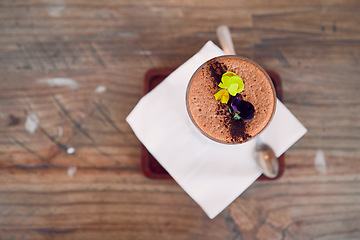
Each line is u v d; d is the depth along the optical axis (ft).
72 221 1.44
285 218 1.44
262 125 1.20
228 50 1.29
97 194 1.45
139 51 1.50
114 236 1.44
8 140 1.46
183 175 1.23
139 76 1.49
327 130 1.47
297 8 1.52
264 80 1.21
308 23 1.51
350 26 1.51
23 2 1.51
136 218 1.44
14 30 1.50
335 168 1.46
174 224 1.44
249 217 1.44
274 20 1.51
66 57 1.50
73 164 1.45
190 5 1.52
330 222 1.45
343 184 1.45
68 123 1.47
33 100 1.48
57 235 1.44
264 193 1.45
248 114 1.14
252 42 1.50
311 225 1.45
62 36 1.51
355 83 1.49
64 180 1.45
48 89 1.49
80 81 1.49
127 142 1.46
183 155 1.23
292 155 1.46
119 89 1.49
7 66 1.49
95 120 1.48
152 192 1.44
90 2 1.52
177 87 1.25
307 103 1.48
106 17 1.52
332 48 1.50
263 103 1.21
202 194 1.22
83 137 1.47
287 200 1.45
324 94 1.48
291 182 1.45
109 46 1.50
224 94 1.16
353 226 1.45
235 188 1.22
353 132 1.47
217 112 1.21
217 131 1.20
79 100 1.49
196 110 1.21
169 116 1.24
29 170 1.45
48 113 1.48
